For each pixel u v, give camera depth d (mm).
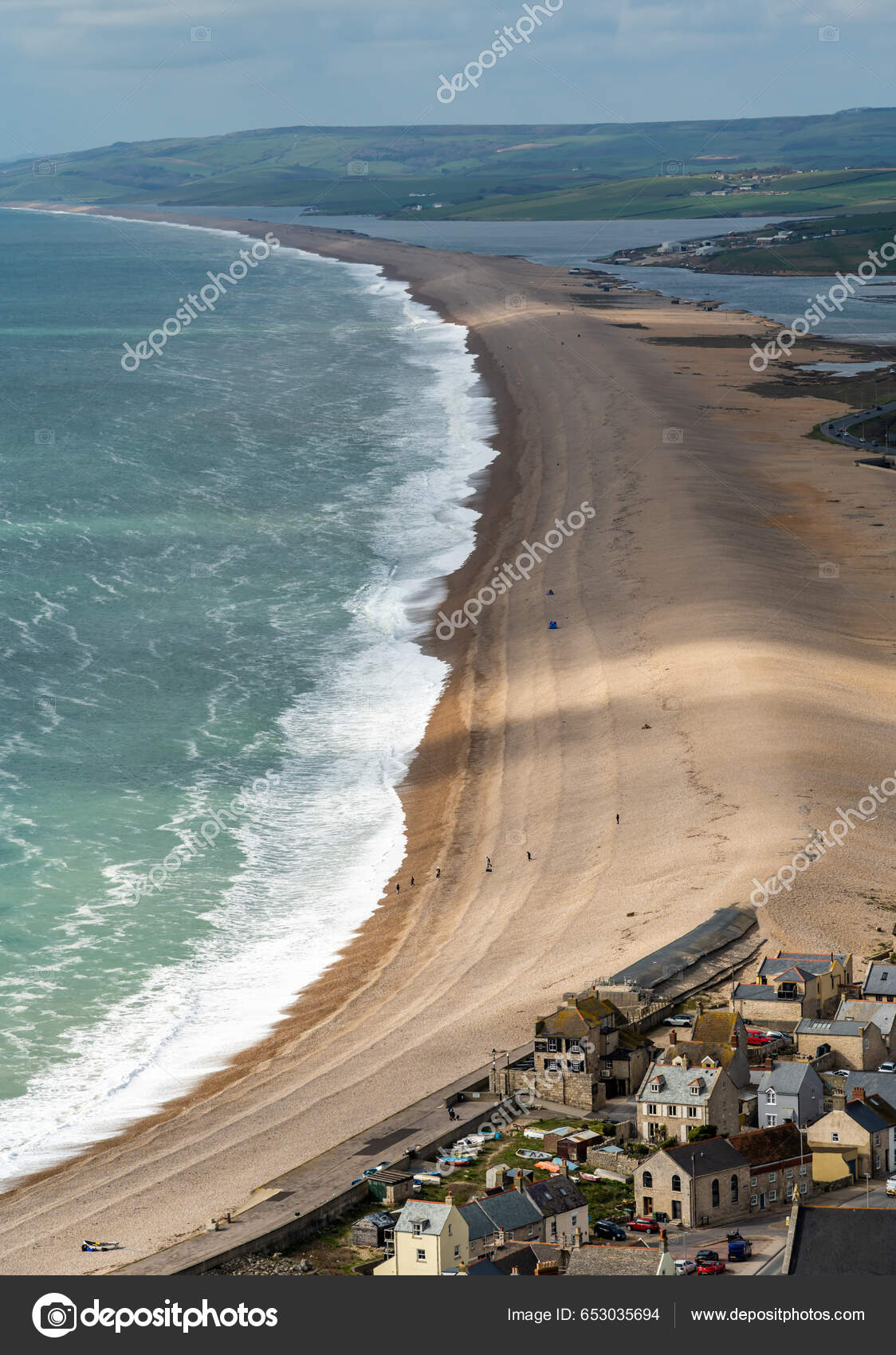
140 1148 92250
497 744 157000
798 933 111062
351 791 148625
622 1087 93250
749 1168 76625
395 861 135000
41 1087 101812
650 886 121750
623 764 146750
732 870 121812
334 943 121750
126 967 117438
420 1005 108500
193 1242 75938
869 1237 65812
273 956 119938
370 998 111812
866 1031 91438
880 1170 81500
